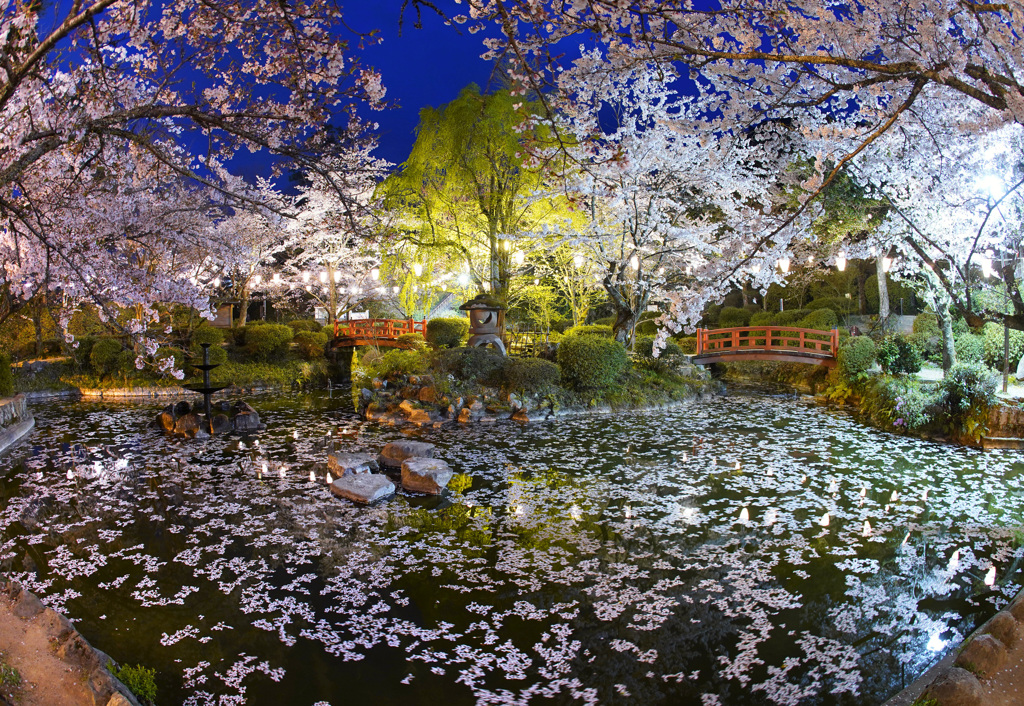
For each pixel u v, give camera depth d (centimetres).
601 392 1609
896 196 1172
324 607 581
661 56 442
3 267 671
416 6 373
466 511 841
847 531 756
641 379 1702
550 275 2270
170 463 1086
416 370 1623
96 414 1551
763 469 1033
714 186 1556
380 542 736
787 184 1196
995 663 387
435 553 703
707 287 577
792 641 519
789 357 1714
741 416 1503
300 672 481
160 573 651
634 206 1588
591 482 970
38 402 1731
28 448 1199
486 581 633
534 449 1190
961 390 1209
